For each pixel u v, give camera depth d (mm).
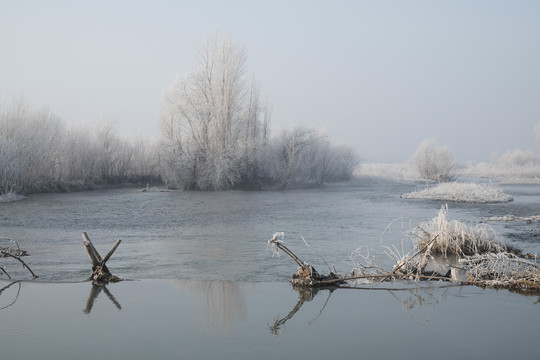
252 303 8086
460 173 72375
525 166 80750
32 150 39625
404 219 21375
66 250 13555
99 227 19094
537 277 8953
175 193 41750
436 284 9375
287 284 9469
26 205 29391
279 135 51781
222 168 45562
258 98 49938
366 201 32250
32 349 6012
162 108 48625
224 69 47688
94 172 48531
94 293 8648
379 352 5953
